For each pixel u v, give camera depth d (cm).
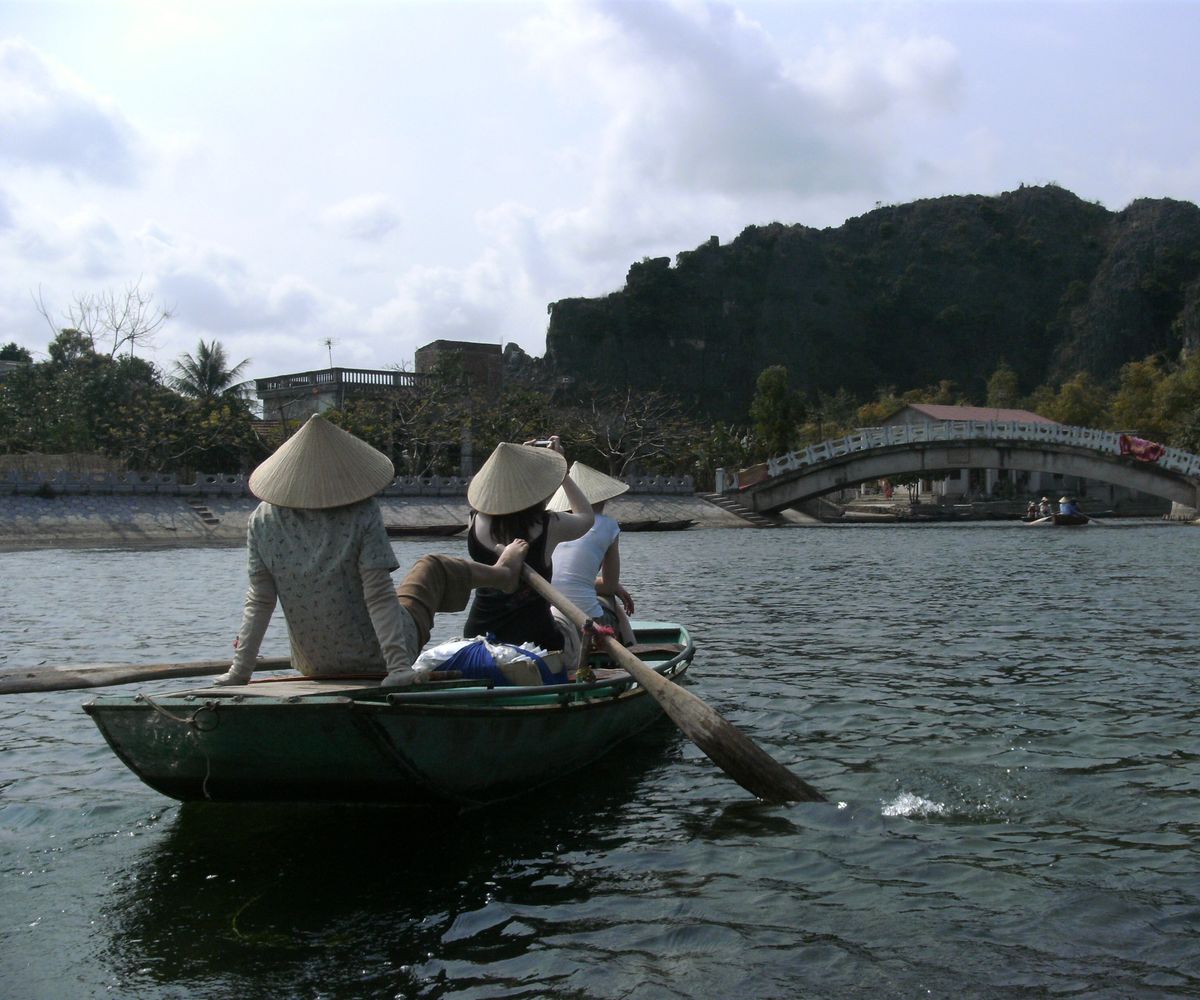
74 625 1407
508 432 5944
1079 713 813
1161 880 471
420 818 569
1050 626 1350
